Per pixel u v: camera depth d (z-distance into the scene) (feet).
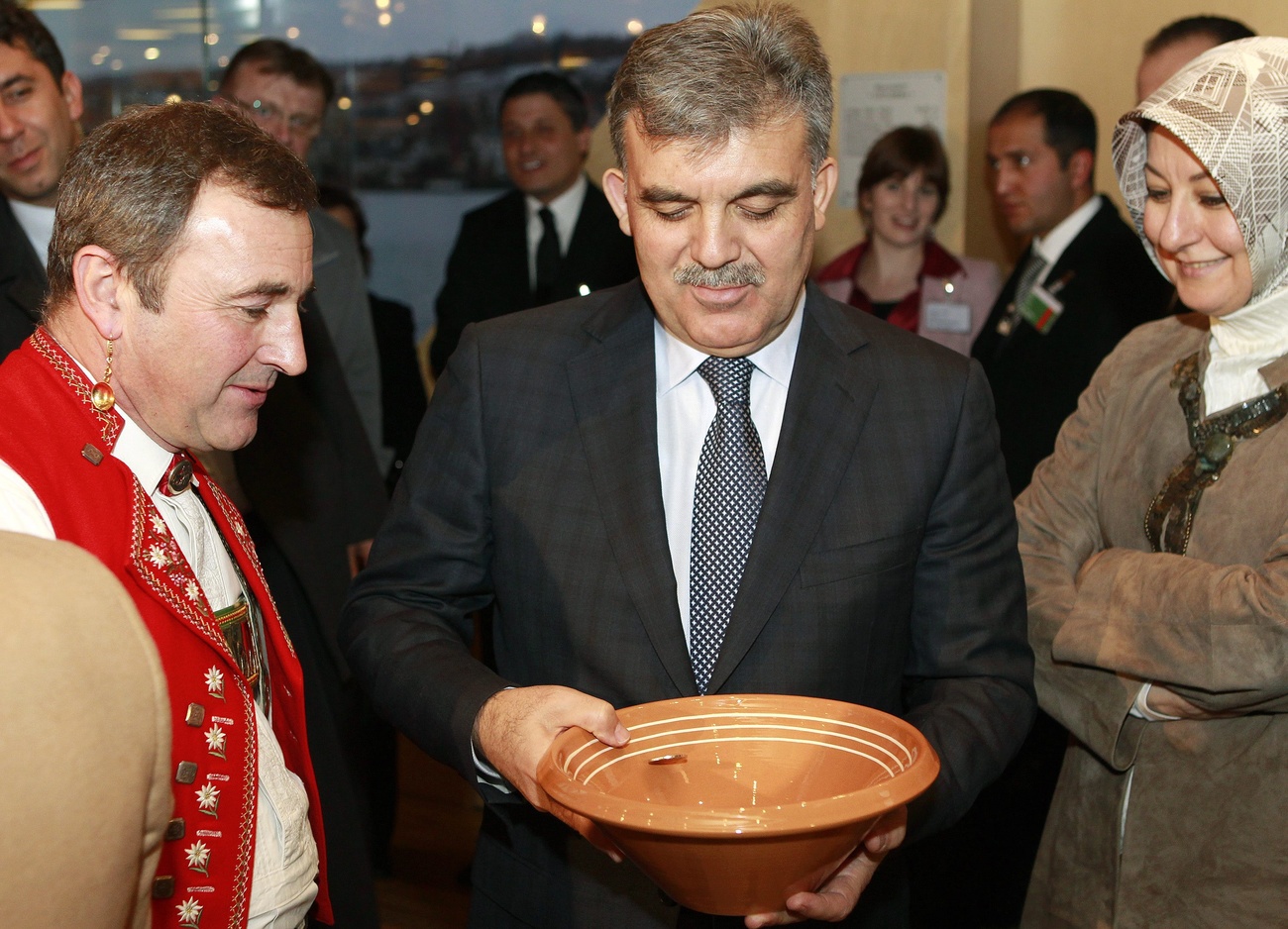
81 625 1.86
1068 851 5.13
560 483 4.32
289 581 6.95
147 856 2.09
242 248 3.22
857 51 14.08
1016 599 4.45
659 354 4.45
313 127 11.03
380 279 16.84
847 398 4.33
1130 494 5.10
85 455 3.22
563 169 12.50
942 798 3.83
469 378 4.55
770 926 4.12
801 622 4.11
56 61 7.28
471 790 11.78
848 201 14.37
